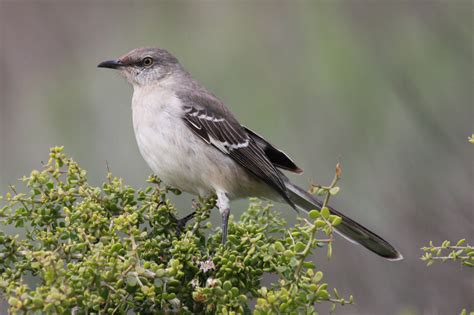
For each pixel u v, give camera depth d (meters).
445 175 11.95
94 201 6.52
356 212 12.41
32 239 6.25
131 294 5.71
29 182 6.28
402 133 13.25
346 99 14.22
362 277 11.64
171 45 16.06
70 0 17.16
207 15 16.48
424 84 13.70
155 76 9.76
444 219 11.51
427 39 14.09
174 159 9.19
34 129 15.35
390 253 8.54
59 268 5.21
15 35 16.44
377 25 14.59
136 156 14.57
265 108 14.74
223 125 9.44
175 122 9.21
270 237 6.70
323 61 14.74
